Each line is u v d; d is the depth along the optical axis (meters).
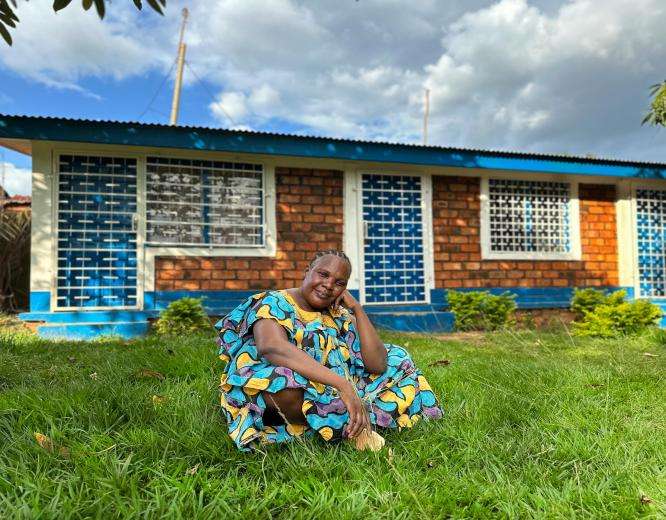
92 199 7.34
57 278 7.12
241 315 2.51
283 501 1.87
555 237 9.54
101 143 6.97
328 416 2.27
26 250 10.41
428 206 8.80
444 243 8.88
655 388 3.57
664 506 1.83
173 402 2.94
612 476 2.08
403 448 2.36
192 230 7.76
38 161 7.10
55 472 2.05
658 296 9.91
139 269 7.41
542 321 9.18
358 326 2.67
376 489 1.91
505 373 3.91
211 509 1.77
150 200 7.57
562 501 1.88
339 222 8.34
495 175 9.21
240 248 7.89
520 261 9.27
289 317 2.39
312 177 8.26
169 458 2.20
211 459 2.23
